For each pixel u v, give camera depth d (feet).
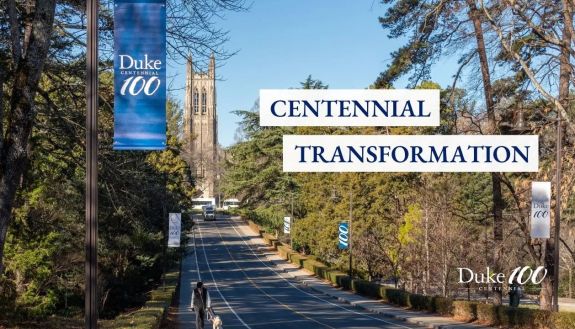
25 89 39.47
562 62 64.08
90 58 29.09
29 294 81.20
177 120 216.33
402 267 143.54
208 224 374.43
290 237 261.85
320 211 221.25
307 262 212.43
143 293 138.41
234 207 451.53
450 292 142.20
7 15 47.19
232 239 309.01
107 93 55.88
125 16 30.37
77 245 85.10
